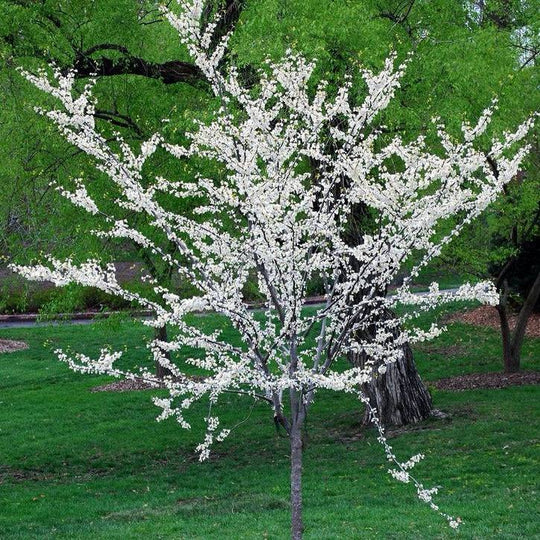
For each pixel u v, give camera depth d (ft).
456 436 42.29
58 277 18.71
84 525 32.32
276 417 20.26
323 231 19.93
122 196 40.60
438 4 42.93
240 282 20.65
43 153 41.57
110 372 19.39
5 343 90.02
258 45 32.81
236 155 21.29
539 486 33.40
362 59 33.58
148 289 47.37
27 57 38.37
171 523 31.91
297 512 19.93
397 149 20.25
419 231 19.57
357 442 44.39
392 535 28.58
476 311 81.15
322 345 20.65
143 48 43.34
